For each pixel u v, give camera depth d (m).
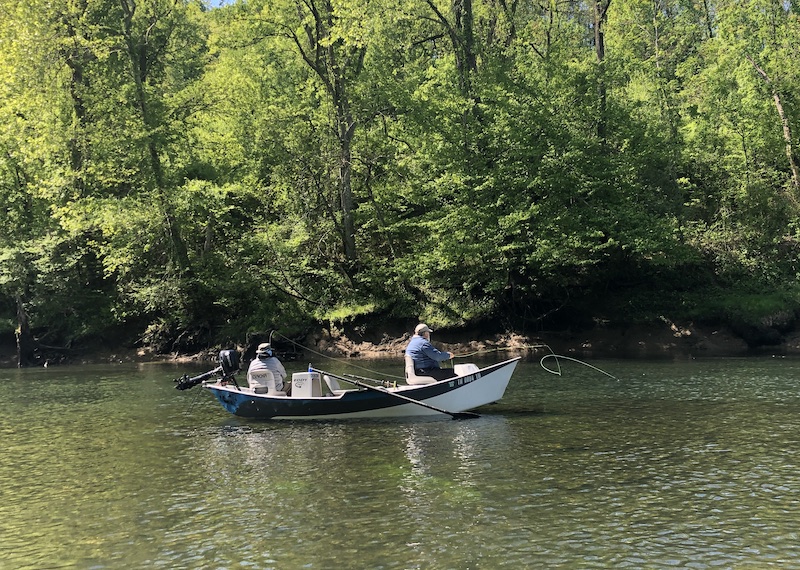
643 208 27.62
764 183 30.28
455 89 29.09
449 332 28.45
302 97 30.88
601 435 11.91
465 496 8.70
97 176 27.19
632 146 28.31
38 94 25.48
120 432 13.48
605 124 28.48
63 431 13.71
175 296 28.47
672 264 27.78
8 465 11.03
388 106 29.91
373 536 7.45
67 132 26.94
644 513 7.98
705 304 27.53
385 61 30.98
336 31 25.70
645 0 35.00
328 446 11.78
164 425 14.09
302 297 29.98
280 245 29.61
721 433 11.85
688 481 9.16
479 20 33.78
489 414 14.17
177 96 29.44
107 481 9.97
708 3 43.38
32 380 22.77
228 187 28.03
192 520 8.17
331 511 8.30
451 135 27.78
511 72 28.62
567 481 9.24
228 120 31.06
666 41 35.88
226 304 28.64
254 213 32.59
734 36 31.55
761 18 31.05
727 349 25.39
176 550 7.28
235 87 30.27
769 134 30.72
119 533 7.84
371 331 28.84
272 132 29.25
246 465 10.63
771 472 9.48
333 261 31.12
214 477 9.98
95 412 15.90
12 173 30.19
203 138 31.31
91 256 30.42
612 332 28.00
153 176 27.70
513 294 28.61
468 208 26.69
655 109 33.78
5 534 7.94
